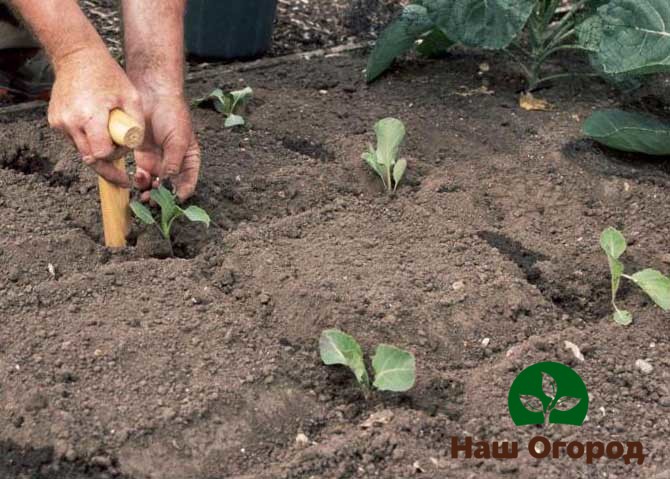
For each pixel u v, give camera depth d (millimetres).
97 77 1558
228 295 1671
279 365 1573
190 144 1714
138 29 1693
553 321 1671
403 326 1630
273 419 1519
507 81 2174
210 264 1711
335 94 2102
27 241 1697
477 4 1970
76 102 1548
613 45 1889
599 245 1792
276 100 2064
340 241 1753
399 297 1659
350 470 1468
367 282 1679
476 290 1686
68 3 1573
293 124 2006
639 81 2105
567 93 2148
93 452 1462
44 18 1562
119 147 1563
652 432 1528
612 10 1890
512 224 1828
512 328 1650
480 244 1769
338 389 1569
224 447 1483
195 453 1476
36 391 1501
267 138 1964
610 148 2004
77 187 1824
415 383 1566
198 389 1526
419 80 2162
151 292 1645
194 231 1754
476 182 1897
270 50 2305
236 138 1954
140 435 1480
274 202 1829
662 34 1867
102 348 1559
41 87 2047
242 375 1550
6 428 1477
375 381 1524
